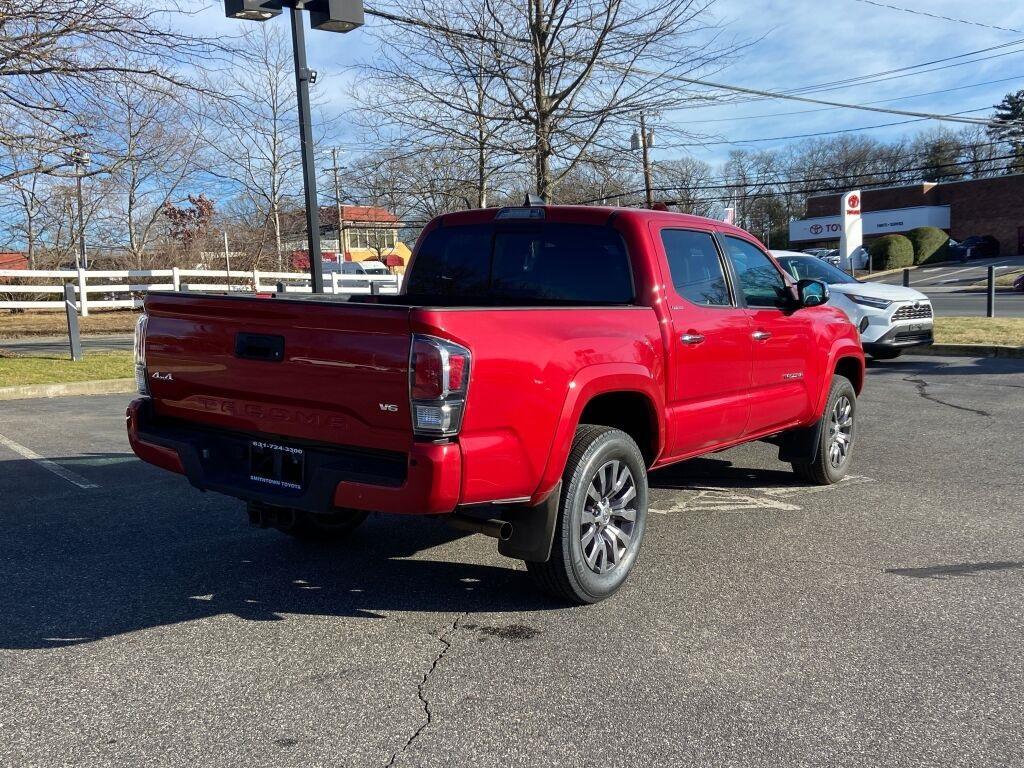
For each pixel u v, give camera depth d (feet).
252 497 12.52
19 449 25.21
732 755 9.13
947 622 12.74
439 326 10.71
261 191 98.43
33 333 63.57
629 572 14.15
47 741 9.30
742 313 17.16
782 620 12.82
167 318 13.91
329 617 12.93
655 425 14.79
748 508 19.25
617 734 9.55
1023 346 46.57
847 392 21.52
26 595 13.66
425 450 10.75
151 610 13.11
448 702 10.25
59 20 39.29
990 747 9.30
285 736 9.46
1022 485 20.93
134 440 14.28
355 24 32.12
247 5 30.71
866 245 183.01
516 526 12.71
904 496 20.15
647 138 51.90
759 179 265.75
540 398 11.94
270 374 12.32
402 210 68.44
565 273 15.90
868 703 10.27
